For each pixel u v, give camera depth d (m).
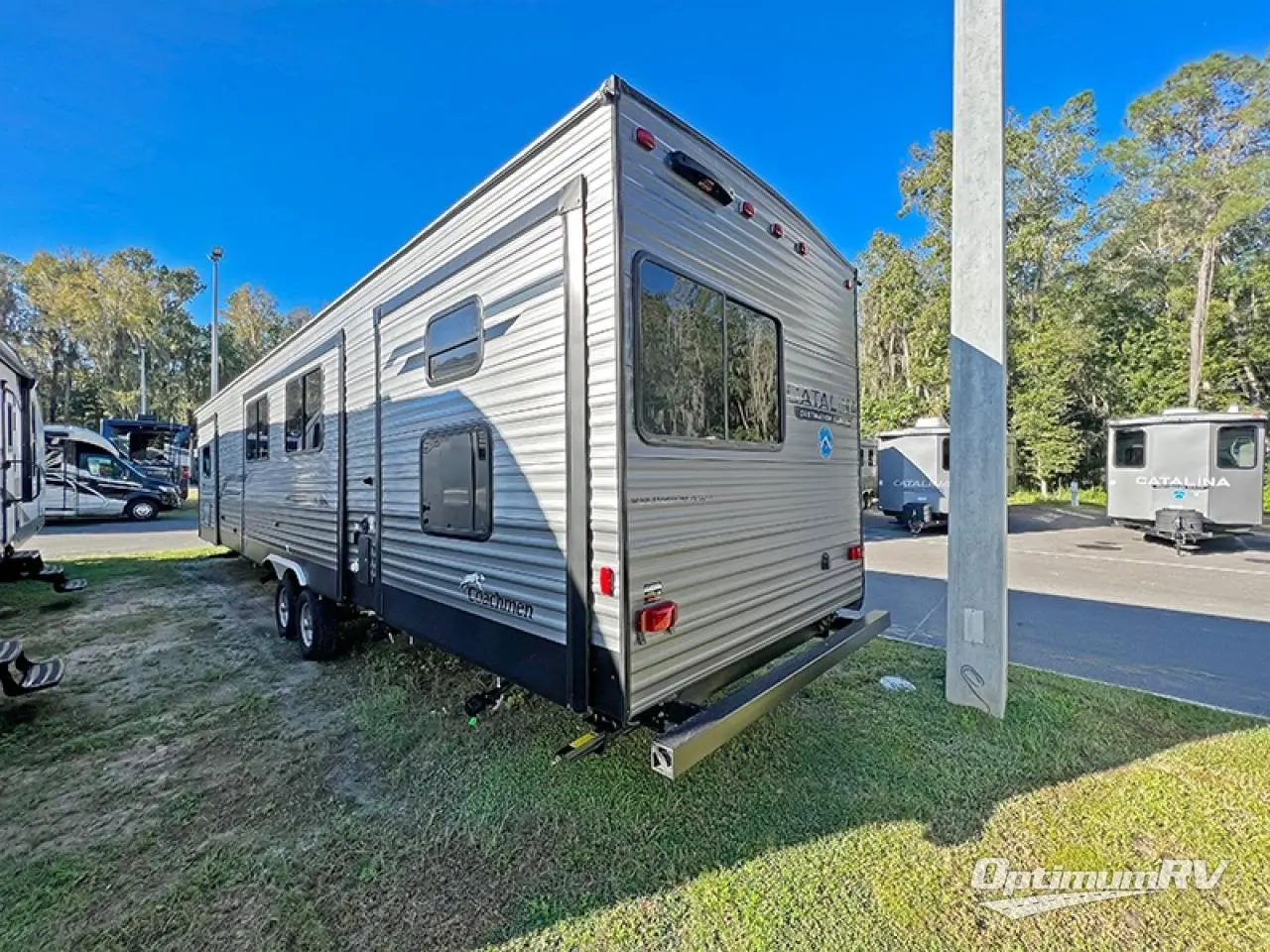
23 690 3.55
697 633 2.49
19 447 6.66
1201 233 17.70
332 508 4.34
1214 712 3.43
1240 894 2.05
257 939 1.90
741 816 2.49
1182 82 17.62
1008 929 1.91
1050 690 3.76
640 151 2.29
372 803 2.64
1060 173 19.38
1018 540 11.12
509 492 2.62
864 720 3.35
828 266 3.77
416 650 4.75
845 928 1.92
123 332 35.06
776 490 3.12
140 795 2.73
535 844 2.34
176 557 9.88
